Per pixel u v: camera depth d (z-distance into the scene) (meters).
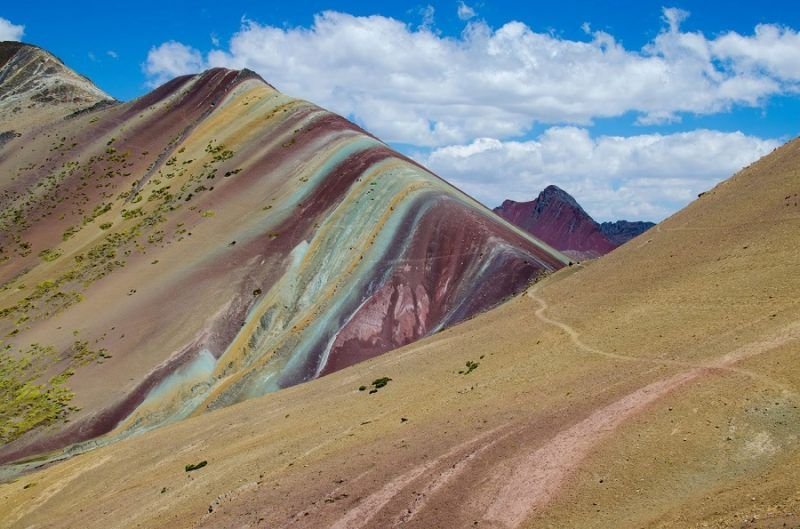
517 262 100.81
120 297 123.38
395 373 63.91
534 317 63.59
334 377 72.69
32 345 116.44
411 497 37.16
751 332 40.31
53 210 172.75
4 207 182.38
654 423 35.06
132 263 134.88
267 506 41.84
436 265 109.31
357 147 146.75
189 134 182.75
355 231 120.62
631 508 30.00
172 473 56.72
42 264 149.00
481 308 96.88
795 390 32.88
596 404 39.47
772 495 26.84
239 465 52.09
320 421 56.41
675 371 39.53
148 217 150.50
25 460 88.25
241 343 106.00
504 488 35.00
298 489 42.78
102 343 111.50
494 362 55.72
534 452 36.88
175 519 45.94
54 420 95.06
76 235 158.12
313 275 115.81
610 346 48.28
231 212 141.12
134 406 96.38
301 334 100.62
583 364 46.97
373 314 102.25
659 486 30.77
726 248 55.16
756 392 33.88
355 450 46.47
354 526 36.44
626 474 32.34
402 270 108.31
